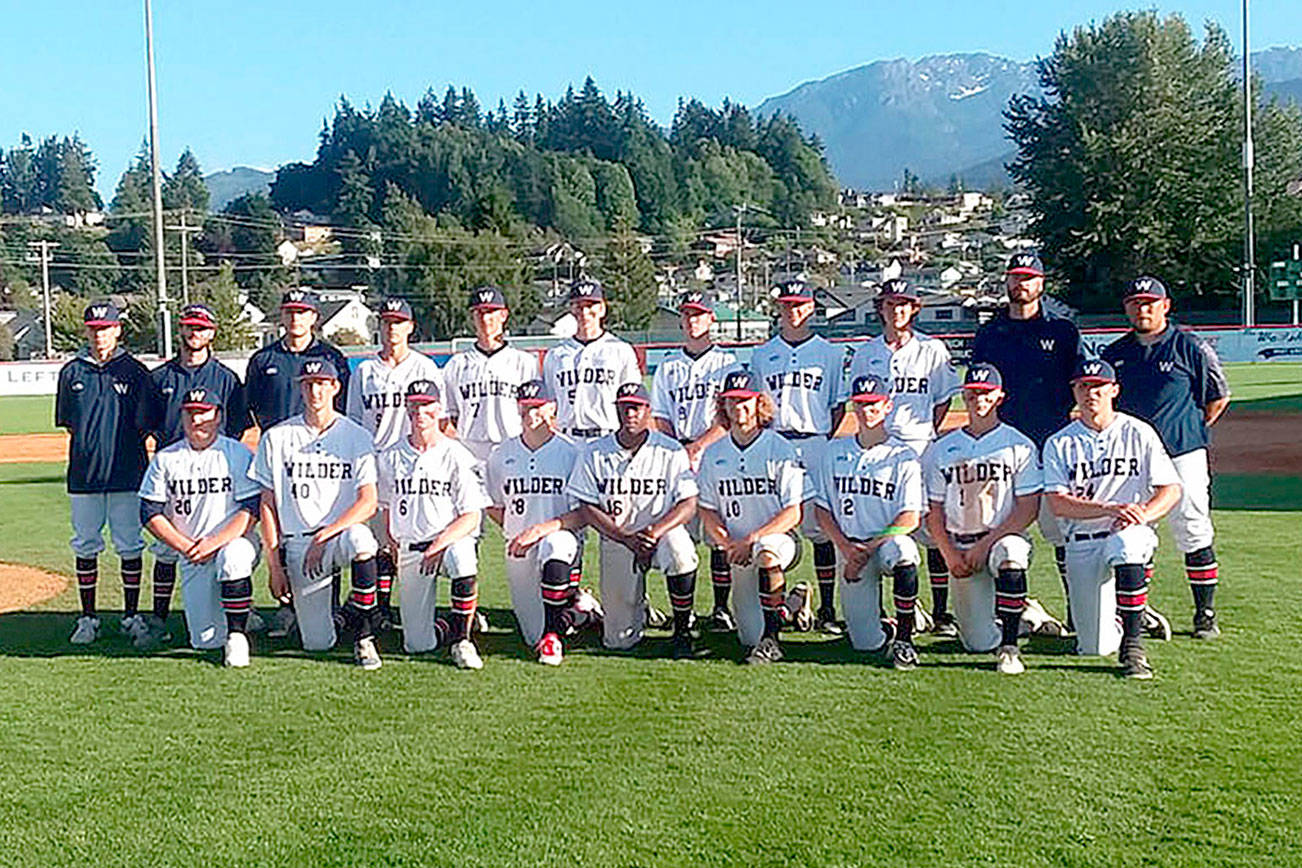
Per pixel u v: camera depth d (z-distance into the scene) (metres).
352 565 7.00
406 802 4.87
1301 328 36.31
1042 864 4.24
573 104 138.62
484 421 8.16
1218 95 52.50
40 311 77.25
